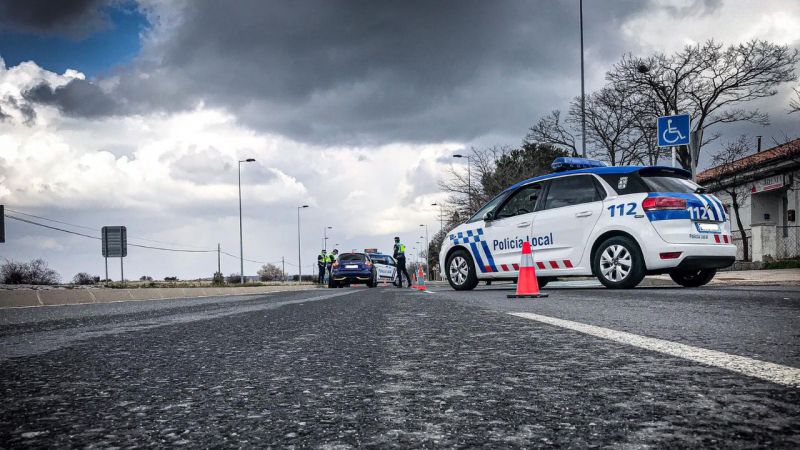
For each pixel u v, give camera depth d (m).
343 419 1.36
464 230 10.82
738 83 28.22
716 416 1.29
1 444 1.17
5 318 5.76
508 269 10.02
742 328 3.12
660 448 1.07
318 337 3.19
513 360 2.23
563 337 2.88
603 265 8.66
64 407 1.54
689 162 29.73
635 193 8.43
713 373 1.82
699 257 8.09
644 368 1.95
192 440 1.20
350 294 11.34
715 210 8.44
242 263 47.56
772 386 1.60
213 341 3.11
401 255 25.98
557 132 35.75
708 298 5.59
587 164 9.54
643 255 8.22
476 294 8.77
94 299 10.65
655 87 29.38
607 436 1.16
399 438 1.19
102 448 1.14
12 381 1.96
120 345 3.01
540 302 5.79
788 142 26.41
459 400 1.55
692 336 2.81
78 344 3.10
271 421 1.36
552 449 1.08
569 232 9.04
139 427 1.31
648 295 6.48
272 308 6.04
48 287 18.69
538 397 1.56
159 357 2.54
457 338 2.98
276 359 2.42
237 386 1.83
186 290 15.30
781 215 27.81
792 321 3.45
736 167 27.95
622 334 2.93
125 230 23.77
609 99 31.59
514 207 10.67
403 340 2.96
